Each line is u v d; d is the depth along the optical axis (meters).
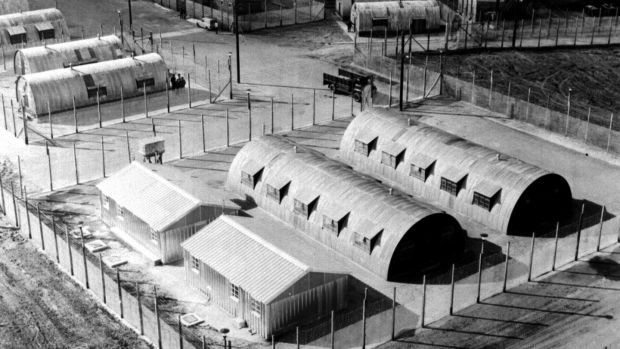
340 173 73.69
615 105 103.81
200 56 123.50
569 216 75.50
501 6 135.12
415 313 61.59
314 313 60.62
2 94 105.88
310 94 108.31
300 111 102.44
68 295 64.62
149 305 62.81
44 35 124.62
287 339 58.78
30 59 109.50
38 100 99.00
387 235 66.19
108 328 60.44
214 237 65.06
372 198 69.56
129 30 135.88
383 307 62.38
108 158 88.88
